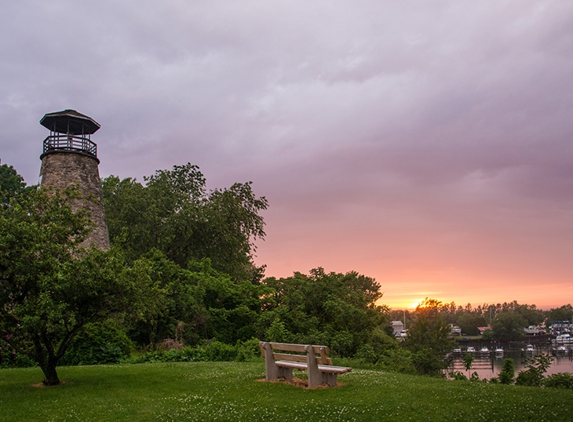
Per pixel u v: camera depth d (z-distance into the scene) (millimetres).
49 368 13188
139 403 10516
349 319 27797
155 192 45781
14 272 12430
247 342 25141
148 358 21109
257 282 54469
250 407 9750
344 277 31078
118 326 23078
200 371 15359
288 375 13023
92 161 35188
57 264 12312
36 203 14297
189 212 44188
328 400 10125
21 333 13266
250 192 51000
